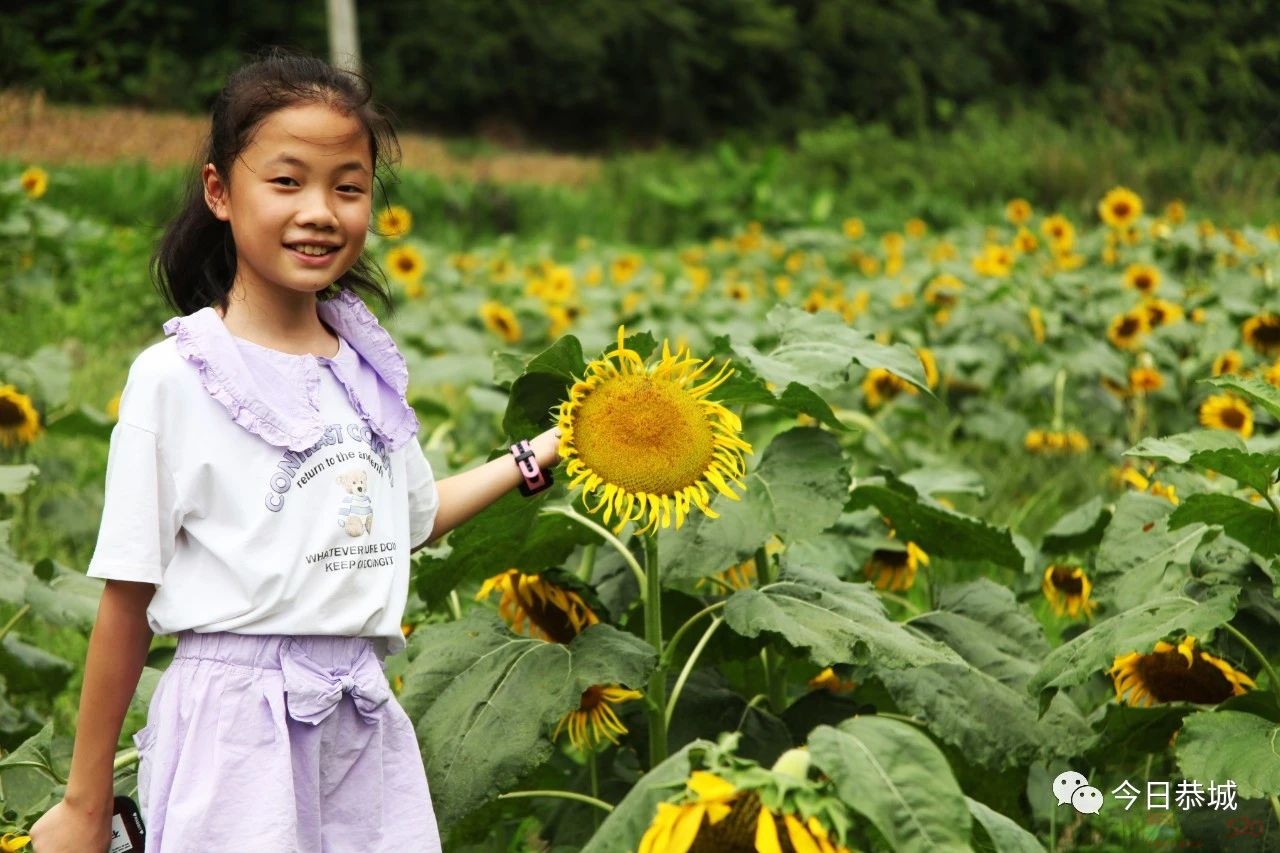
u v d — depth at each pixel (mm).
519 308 8086
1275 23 26328
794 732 2684
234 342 2031
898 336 6898
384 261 9781
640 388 2102
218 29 28625
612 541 2461
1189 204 17953
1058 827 2990
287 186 2039
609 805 2693
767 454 2504
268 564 1963
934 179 22094
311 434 2025
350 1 17781
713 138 35531
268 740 1950
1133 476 3992
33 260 8922
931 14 35344
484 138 33031
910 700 2547
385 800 2062
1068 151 20312
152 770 1978
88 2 23703
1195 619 2307
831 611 2375
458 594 3307
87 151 15172
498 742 2223
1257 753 2219
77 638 3854
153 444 1962
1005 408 6391
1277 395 2354
